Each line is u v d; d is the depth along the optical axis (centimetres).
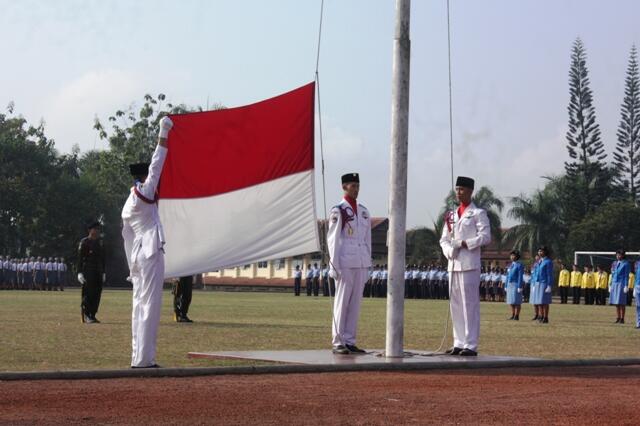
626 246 9675
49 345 2077
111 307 4238
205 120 1933
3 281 8281
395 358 1741
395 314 1769
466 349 1841
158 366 1549
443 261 9269
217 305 4912
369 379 1470
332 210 1898
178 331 2619
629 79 10544
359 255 1895
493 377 1519
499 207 9306
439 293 7738
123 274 10931
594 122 10344
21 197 10225
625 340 2597
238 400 1222
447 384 1416
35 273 8100
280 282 10919
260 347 2091
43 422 1052
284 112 1928
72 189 10656
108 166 11025
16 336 2328
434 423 1073
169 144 1923
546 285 3675
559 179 10444
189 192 1953
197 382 1397
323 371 1573
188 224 1961
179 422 1060
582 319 4131
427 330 2867
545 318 3691
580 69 10362
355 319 1905
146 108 10844
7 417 1083
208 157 1947
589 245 9612
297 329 2761
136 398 1227
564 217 10156
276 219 1948
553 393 1328
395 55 1772
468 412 1148
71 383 1364
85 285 2958
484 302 7194
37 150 10806
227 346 2109
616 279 3900
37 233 10625
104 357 1811
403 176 1777
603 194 10406
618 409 1188
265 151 1938
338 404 1200
